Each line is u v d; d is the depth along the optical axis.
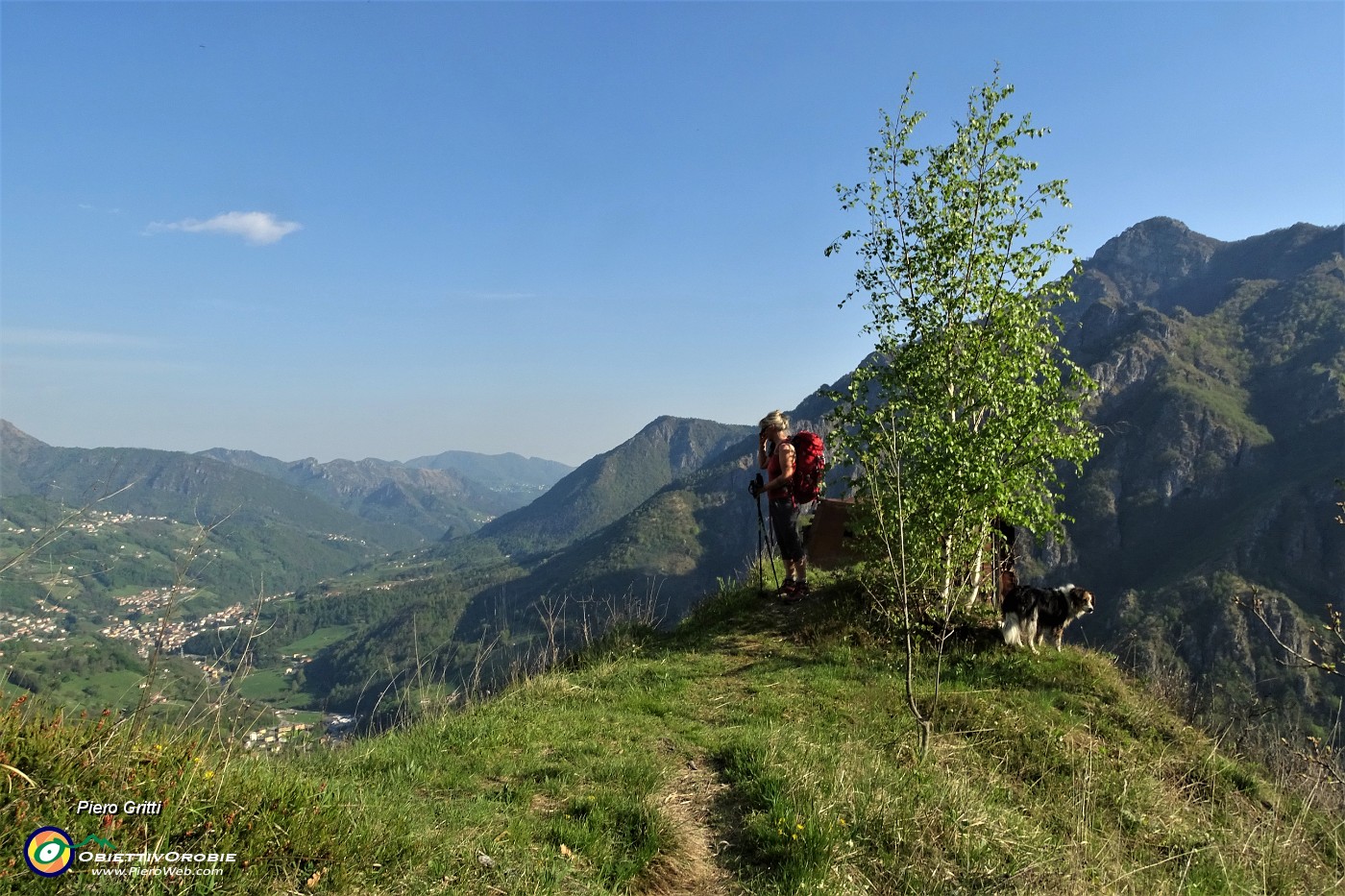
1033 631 9.44
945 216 10.92
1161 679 9.44
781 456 11.09
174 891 3.12
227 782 3.88
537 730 6.55
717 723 7.21
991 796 6.11
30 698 3.76
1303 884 5.84
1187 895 5.22
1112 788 6.70
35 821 3.11
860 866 4.69
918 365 10.80
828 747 6.37
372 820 4.10
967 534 10.35
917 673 8.80
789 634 10.20
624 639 10.48
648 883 4.35
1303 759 7.34
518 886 3.86
